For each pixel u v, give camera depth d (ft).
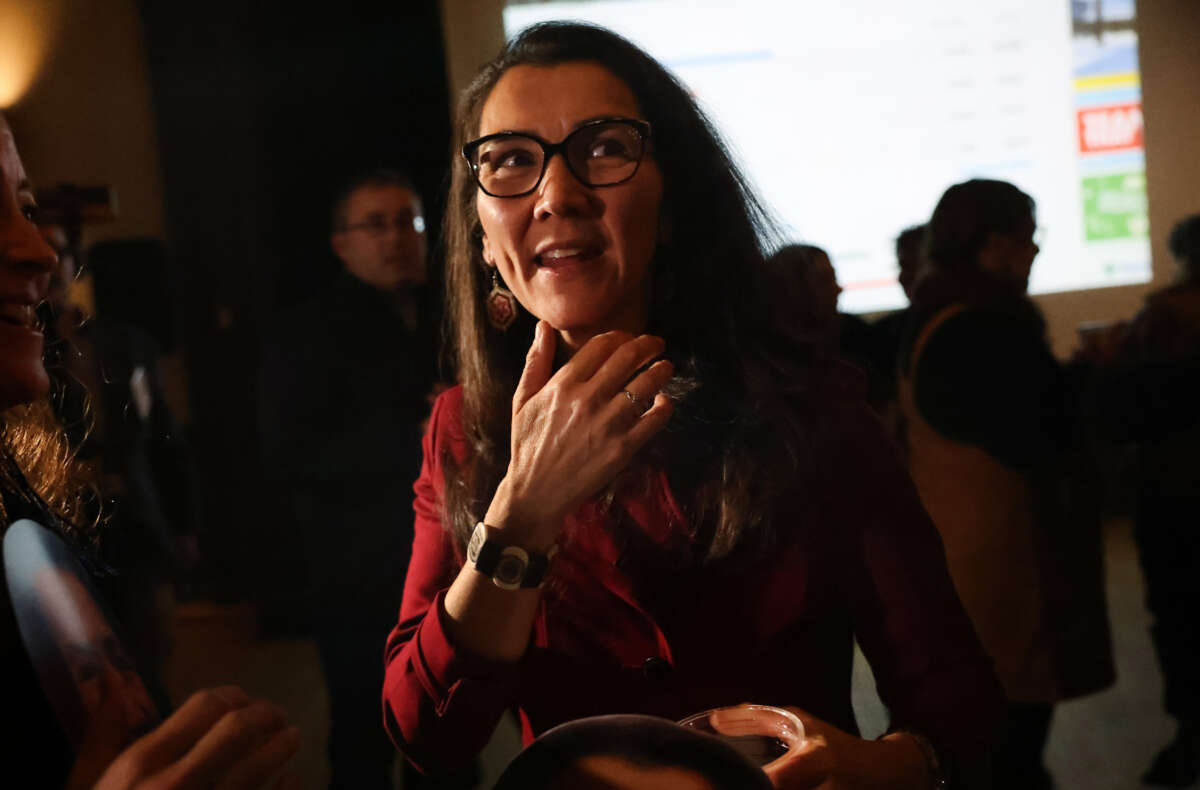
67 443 2.65
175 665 12.08
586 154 2.62
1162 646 8.01
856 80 13.44
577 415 2.23
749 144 13.55
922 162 13.50
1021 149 13.35
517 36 2.84
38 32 14.26
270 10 14.21
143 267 14.07
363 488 7.63
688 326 2.93
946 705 2.58
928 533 2.78
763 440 2.74
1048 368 5.72
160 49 14.30
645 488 2.76
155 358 8.19
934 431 5.77
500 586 2.31
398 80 14.29
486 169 2.70
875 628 2.76
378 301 7.72
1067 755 8.11
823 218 13.61
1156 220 12.98
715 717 2.24
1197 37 12.79
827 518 2.73
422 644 2.49
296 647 12.71
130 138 14.52
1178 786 7.61
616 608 2.81
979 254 5.73
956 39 13.33
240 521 13.75
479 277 3.10
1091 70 13.10
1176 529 7.88
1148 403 7.81
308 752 9.37
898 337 6.06
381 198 7.66
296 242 14.46
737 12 13.56
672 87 2.83
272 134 14.34
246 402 14.11
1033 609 5.81
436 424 3.24
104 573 2.31
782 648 2.76
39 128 14.39
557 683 2.83
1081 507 5.99
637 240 2.64
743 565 2.74
